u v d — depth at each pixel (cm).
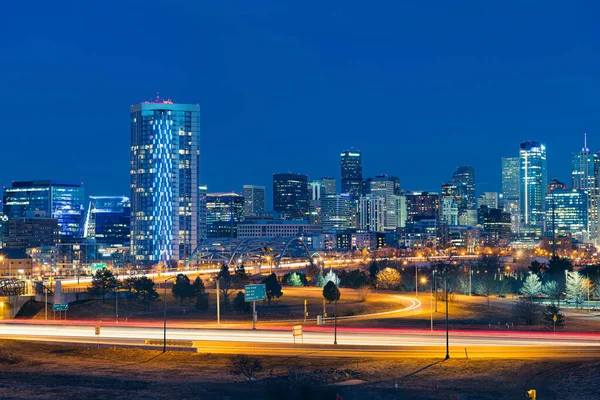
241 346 14275
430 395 10538
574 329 17412
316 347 13950
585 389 10712
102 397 10675
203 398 10569
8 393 10944
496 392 10744
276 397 10612
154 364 13200
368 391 10788
